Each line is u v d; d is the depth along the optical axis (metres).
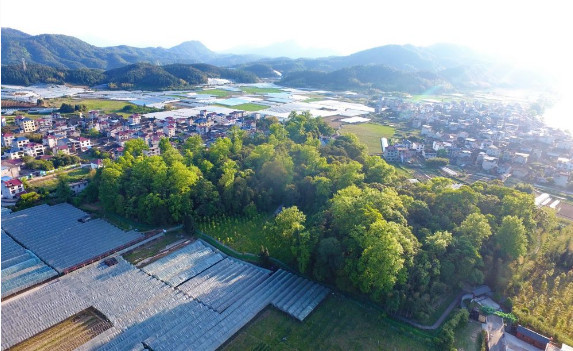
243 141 193.50
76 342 76.44
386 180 136.50
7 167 166.62
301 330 80.56
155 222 121.94
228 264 103.69
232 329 78.88
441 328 82.06
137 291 90.56
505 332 82.25
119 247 108.62
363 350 76.31
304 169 143.25
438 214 107.75
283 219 99.81
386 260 81.44
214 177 138.75
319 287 92.38
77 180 163.25
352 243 89.75
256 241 115.50
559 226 123.81
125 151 170.88
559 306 88.62
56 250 107.19
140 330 78.06
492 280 95.56
